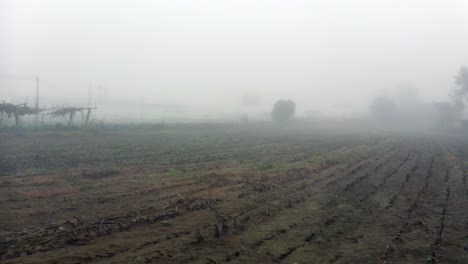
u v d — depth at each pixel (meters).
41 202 11.07
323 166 18.86
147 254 7.14
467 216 10.02
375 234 8.50
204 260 6.88
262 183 14.16
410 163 20.73
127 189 13.05
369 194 12.62
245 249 7.45
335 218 9.74
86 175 15.45
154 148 26.25
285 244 7.77
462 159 22.86
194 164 19.41
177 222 9.30
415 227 9.05
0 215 9.64
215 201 11.43
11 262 6.71
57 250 7.35
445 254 7.33
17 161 19.12
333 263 6.82
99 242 7.82
